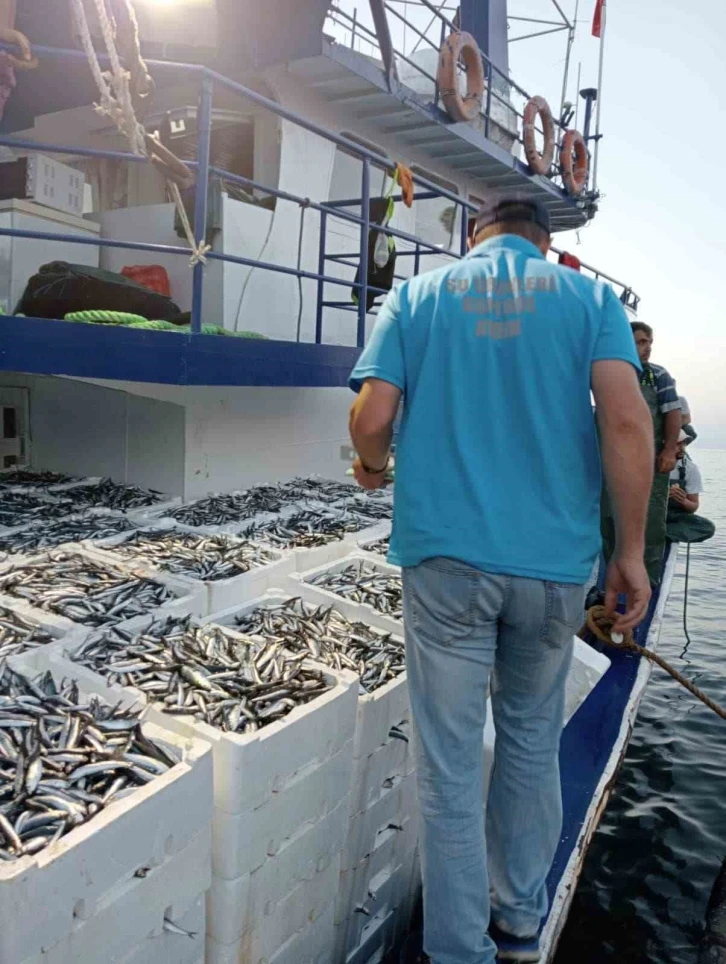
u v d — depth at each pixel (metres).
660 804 5.61
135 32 3.46
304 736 2.67
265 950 2.75
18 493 5.99
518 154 10.91
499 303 2.24
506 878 2.54
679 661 9.27
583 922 4.33
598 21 11.77
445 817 2.29
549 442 2.19
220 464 6.51
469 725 2.33
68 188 6.68
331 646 3.71
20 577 4.07
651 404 5.95
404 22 7.62
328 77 6.94
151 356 4.79
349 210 8.25
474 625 2.25
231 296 6.70
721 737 6.81
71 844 1.97
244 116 7.12
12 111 7.20
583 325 2.20
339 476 7.99
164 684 2.97
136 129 3.45
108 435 6.59
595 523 2.29
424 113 7.88
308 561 5.01
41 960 1.94
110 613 3.75
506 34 10.80
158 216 6.87
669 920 4.38
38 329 4.57
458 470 2.22
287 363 5.67
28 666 3.12
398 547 2.35
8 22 4.11
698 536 8.16
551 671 2.38
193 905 2.43
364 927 3.38
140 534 5.12
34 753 2.39
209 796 2.39
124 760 2.40
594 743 4.42
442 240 10.10
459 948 2.29
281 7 6.44
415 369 2.34
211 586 4.15
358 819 3.16
